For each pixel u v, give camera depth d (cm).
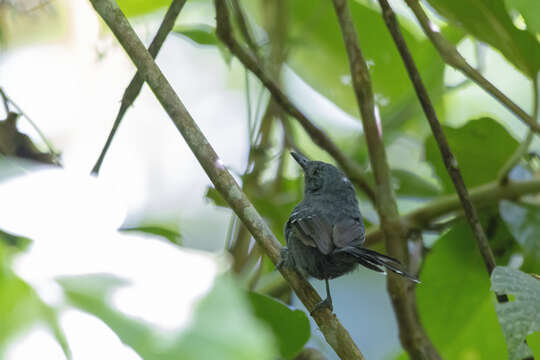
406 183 1105
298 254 841
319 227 812
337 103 1225
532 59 852
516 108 836
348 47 880
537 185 927
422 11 821
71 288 234
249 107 1041
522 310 570
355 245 790
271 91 963
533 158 1030
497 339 956
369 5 1231
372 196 1042
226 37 928
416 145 1302
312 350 920
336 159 1022
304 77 1214
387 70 1190
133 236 276
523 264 932
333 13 1173
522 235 910
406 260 934
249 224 635
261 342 240
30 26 1074
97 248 255
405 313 873
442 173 1037
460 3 849
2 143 692
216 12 907
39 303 226
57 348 217
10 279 229
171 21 800
